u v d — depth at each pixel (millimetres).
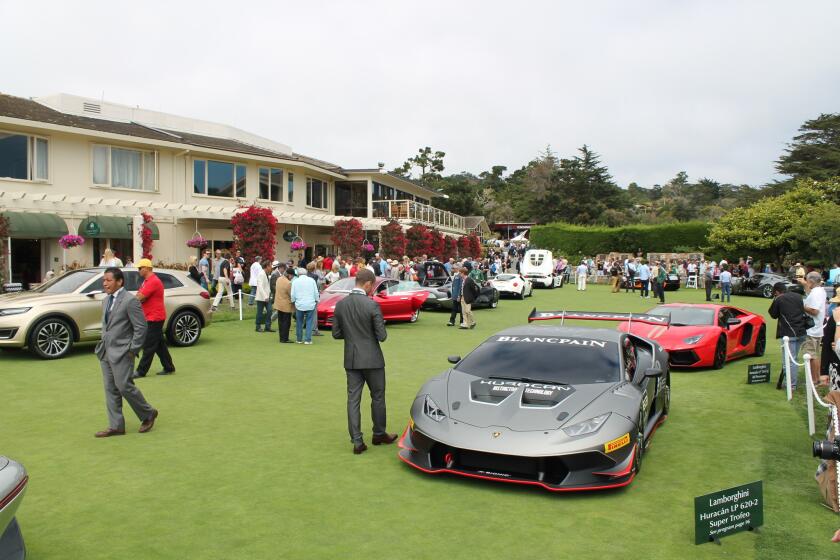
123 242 23516
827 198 41562
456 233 53750
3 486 3205
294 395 8836
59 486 5285
